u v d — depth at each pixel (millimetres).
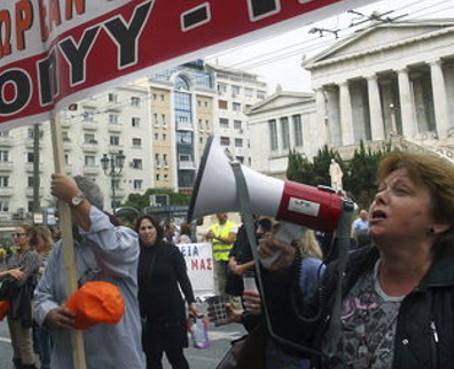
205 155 2000
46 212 32125
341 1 2061
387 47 62000
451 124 61250
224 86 118500
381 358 1764
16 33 3295
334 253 2082
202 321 6500
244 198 1966
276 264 2098
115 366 3170
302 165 49406
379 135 62938
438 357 1652
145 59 2719
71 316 2826
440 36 59375
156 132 99375
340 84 65812
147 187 93062
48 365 7367
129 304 3268
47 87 3184
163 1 2656
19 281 7168
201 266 13742
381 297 1866
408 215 1803
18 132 77062
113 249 3062
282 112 74750
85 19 2943
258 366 2271
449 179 1808
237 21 2385
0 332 11305
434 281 1744
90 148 85250
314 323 2018
